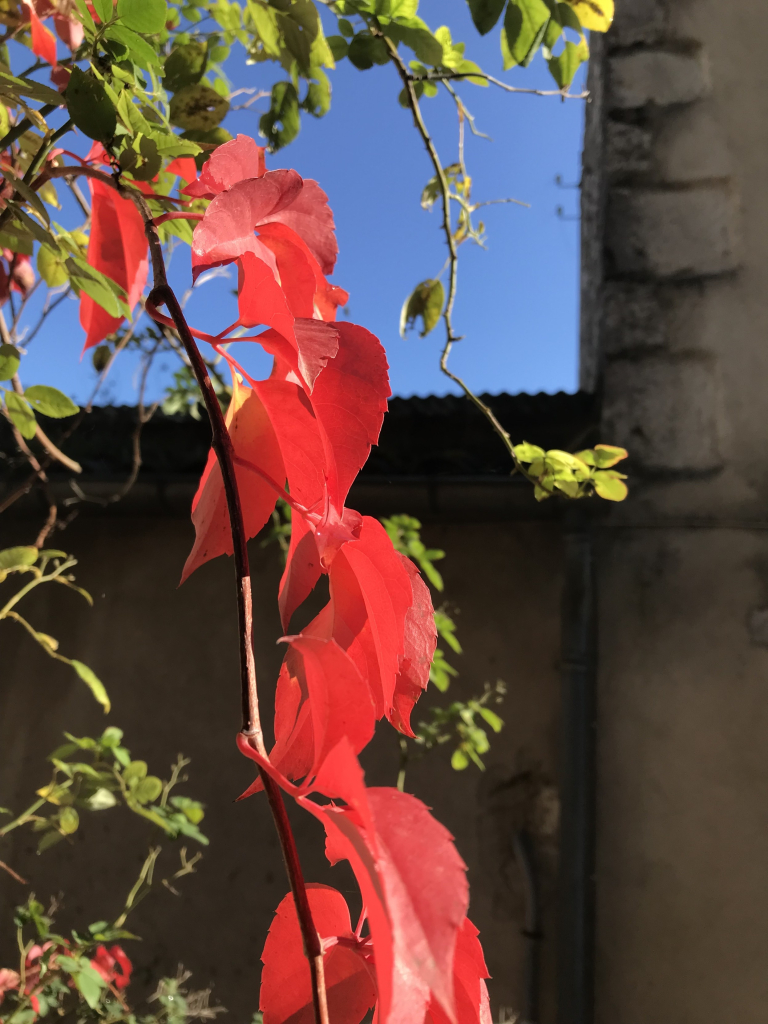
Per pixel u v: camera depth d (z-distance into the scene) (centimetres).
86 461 303
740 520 281
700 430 288
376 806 20
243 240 29
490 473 291
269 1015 29
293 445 32
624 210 304
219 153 32
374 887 18
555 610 296
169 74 86
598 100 328
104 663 307
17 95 57
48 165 64
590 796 264
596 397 297
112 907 281
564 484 161
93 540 322
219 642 306
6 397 90
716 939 252
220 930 278
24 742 301
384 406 30
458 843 276
